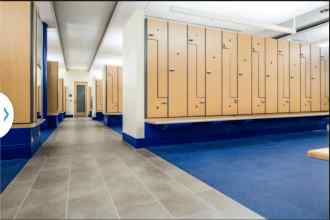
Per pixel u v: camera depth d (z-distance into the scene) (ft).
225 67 18.43
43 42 23.75
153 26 15.92
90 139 19.43
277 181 8.98
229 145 16.76
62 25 24.43
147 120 15.12
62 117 44.65
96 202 6.93
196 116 17.30
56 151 14.37
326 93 24.49
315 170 10.52
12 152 12.28
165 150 14.89
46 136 21.07
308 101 23.20
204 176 9.53
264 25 18.15
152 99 15.87
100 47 31.83
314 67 23.58
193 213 6.28
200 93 17.43
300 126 24.59
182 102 16.81
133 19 16.40
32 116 12.84
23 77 12.64
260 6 19.25
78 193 7.61
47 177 9.21
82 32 26.68
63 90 48.98
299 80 22.56
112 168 10.58
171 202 6.97
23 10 12.79
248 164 11.50
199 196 7.45
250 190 8.02
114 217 6.03
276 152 14.38
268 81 20.66
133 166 10.96
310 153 3.59
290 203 6.98
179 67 16.69
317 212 6.40
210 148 15.64
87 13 21.22
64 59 41.22
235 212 6.36
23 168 10.47
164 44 16.22
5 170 10.15
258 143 17.66
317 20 22.13
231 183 8.72
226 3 18.52
